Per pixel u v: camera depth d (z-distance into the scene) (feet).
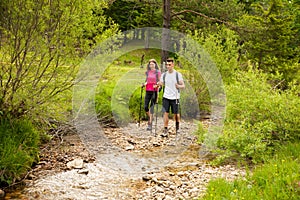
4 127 19.61
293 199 13.30
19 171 18.35
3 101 20.07
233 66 39.24
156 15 56.75
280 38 46.78
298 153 18.42
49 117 25.63
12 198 16.33
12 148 18.51
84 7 20.63
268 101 20.99
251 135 20.70
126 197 16.85
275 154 19.58
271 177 15.51
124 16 61.82
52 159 21.93
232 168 20.08
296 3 80.84
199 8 49.73
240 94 23.00
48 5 19.34
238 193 14.51
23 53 19.76
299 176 14.78
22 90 20.26
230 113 24.91
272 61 44.55
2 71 19.53
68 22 20.02
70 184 18.33
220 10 49.70
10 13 18.75
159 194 16.97
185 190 17.35
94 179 19.22
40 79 20.88
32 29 19.30
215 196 14.61
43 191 17.24
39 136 22.74
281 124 21.07
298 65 44.09
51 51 20.42
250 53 47.50
